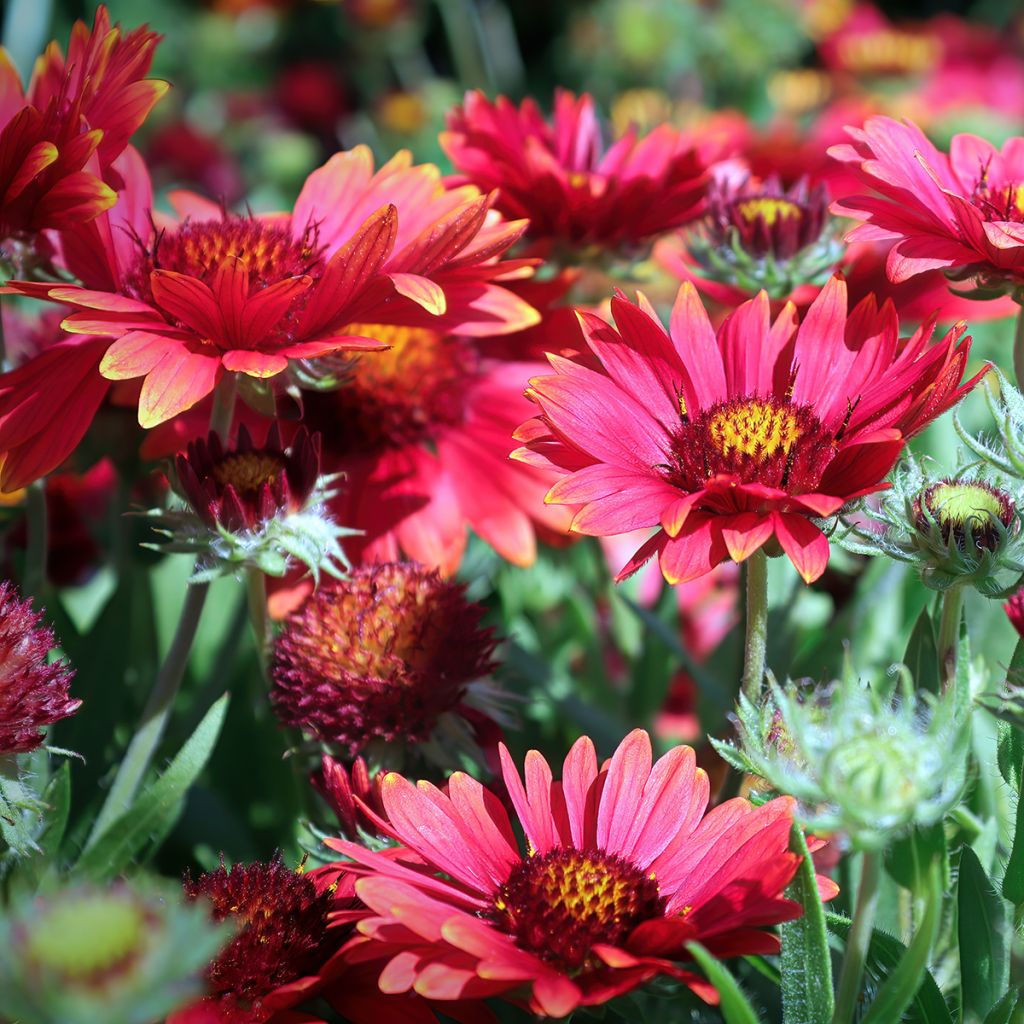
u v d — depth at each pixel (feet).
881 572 1.77
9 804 1.43
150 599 1.84
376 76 4.64
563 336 1.86
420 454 1.81
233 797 1.79
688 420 1.47
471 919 1.32
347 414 1.79
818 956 1.33
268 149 4.05
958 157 1.63
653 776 1.41
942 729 1.28
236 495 1.48
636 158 1.93
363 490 1.78
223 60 4.78
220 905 1.37
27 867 1.47
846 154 1.57
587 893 1.34
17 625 1.42
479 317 1.60
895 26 5.07
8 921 1.17
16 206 1.53
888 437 1.36
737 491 1.38
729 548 1.36
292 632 1.57
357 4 4.50
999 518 1.42
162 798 1.49
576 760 1.42
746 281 1.79
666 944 1.31
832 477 1.42
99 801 1.67
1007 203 1.58
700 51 3.91
